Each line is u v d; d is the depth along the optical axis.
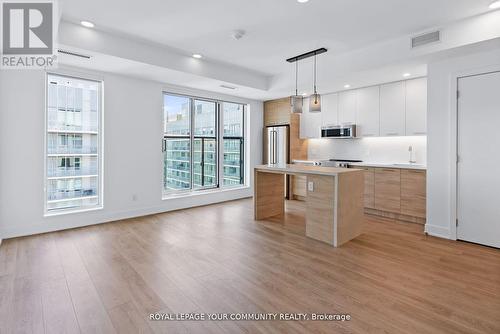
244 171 6.61
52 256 2.95
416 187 4.16
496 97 3.15
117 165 4.43
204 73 4.52
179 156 5.43
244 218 4.57
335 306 2.04
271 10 2.89
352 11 2.90
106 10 2.89
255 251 3.12
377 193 4.66
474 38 2.97
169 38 3.63
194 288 2.30
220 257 2.95
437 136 3.63
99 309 2.00
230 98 6.06
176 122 5.36
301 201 6.02
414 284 2.37
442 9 2.83
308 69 4.74
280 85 5.27
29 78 3.61
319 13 2.95
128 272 2.59
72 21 3.15
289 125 6.19
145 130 4.74
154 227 4.05
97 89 4.32
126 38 3.62
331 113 5.69
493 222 3.22
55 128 4.01
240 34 3.40
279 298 2.15
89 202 4.35
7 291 2.23
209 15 3.01
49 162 3.98
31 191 3.66
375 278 2.48
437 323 1.84
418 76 4.38
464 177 3.42
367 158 5.43
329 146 6.09
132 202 4.62
